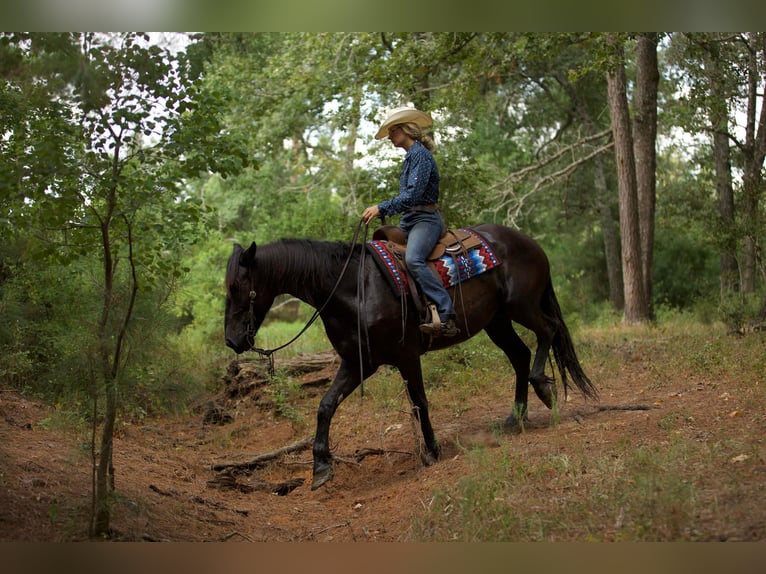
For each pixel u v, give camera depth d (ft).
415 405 21.50
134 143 15.66
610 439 19.69
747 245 50.52
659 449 17.57
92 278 16.20
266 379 33.14
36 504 15.69
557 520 14.44
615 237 74.33
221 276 54.65
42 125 15.99
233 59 58.18
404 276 20.75
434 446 21.54
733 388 24.93
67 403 15.94
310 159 67.72
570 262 81.92
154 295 16.81
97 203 16.38
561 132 77.05
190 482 21.70
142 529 15.72
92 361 15.03
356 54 52.24
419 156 20.80
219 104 16.21
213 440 28.19
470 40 42.57
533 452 19.12
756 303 44.01
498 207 63.21
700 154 65.51
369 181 39.40
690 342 37.14
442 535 15.03
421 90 43.86
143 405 27.68
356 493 20.98
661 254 76.89
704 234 51.55
